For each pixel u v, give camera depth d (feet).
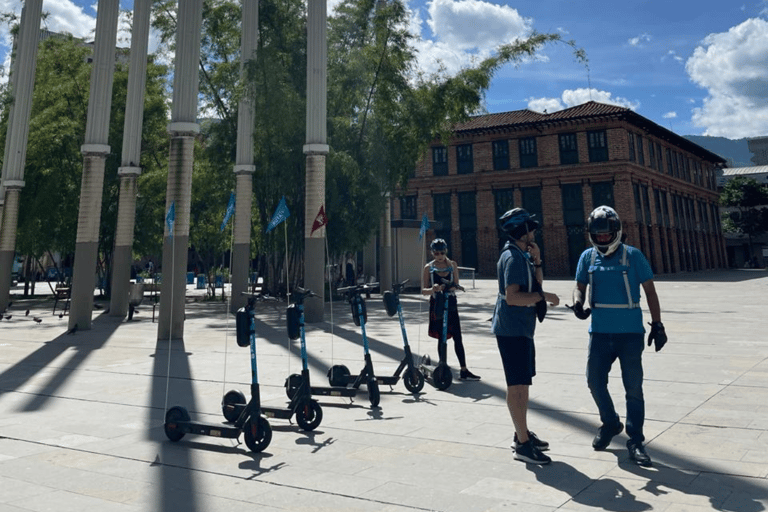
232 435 14.05
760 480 11.28
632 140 139.85
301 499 10.90
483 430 15.72
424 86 78.07
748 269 208.74
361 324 19.57
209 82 80.28
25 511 10.51
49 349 35.14
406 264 96.07
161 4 82.74
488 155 147.13
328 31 74.69
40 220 76.95
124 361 29.94
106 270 92.73
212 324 51.55
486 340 36.14
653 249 144.05
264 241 76.33
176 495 11.25
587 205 136.05
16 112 63.77
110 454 14.20
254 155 71.67
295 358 29.73
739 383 20.85
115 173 78.84
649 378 22.00
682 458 12.76
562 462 12.78
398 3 70.79
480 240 146.30
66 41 83.10
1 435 16.06
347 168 66.54
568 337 35.68
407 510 10.21
